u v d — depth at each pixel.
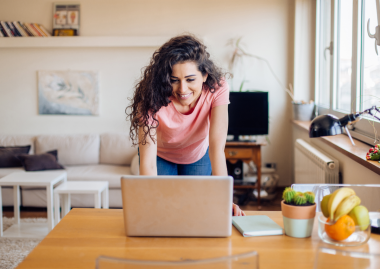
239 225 1.25
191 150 1.85
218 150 1.53
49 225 3.05
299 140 3.71
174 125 1.65
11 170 3.97
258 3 4.45
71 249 1.09
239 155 3.98
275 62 4.49
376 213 1.26
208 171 2.00
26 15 4.56
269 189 4.25
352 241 1.10
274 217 1.38
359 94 2.59
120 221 1.33
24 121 4.71
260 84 4.53
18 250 2.74
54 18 4.53
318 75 4.12
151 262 0.76
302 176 3.47
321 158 2.72
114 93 4.63
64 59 4.61
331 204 1.10
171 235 1.18
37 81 4.64
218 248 1.10
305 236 1.17
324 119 1.38
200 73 1.44
